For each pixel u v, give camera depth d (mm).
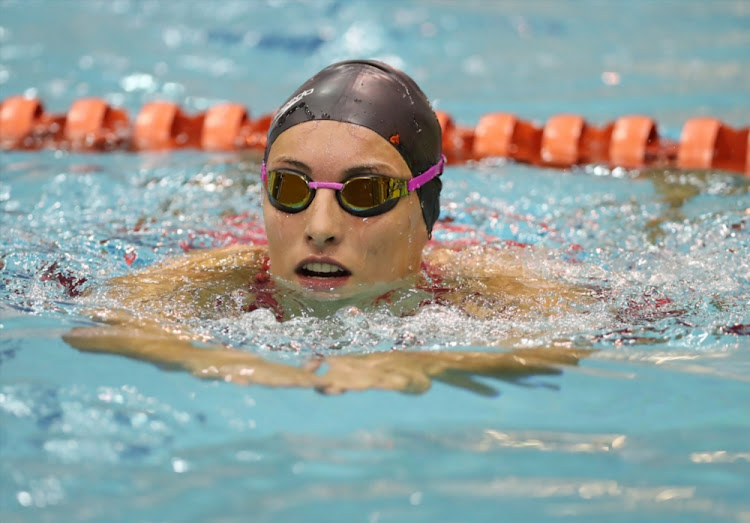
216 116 18922
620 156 17266
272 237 8906
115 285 9594
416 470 6082
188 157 16922
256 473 6004
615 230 12445
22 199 13477
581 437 6617
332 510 5574
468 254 10828
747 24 32406
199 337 8219
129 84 25094
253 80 26266
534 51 29562
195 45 29828
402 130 8883
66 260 10492
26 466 6047
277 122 9008
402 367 7652
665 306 9367
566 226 12703
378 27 32156
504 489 5855
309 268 8734
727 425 6832
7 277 9852
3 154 16844
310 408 6914
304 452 6281
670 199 13977
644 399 7277
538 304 9195
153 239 11617
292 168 8633
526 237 12188
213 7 34562
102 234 11672
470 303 9125
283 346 8102
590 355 8180
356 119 8656
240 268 9945
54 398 6938
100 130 19000
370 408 6949
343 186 8523
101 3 34688
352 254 8602
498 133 17969
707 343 8500
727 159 17000
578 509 5633
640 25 32906
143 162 16422
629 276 10297
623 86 25219
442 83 25844
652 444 6527
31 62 26688
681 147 17125
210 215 13008
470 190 14672
